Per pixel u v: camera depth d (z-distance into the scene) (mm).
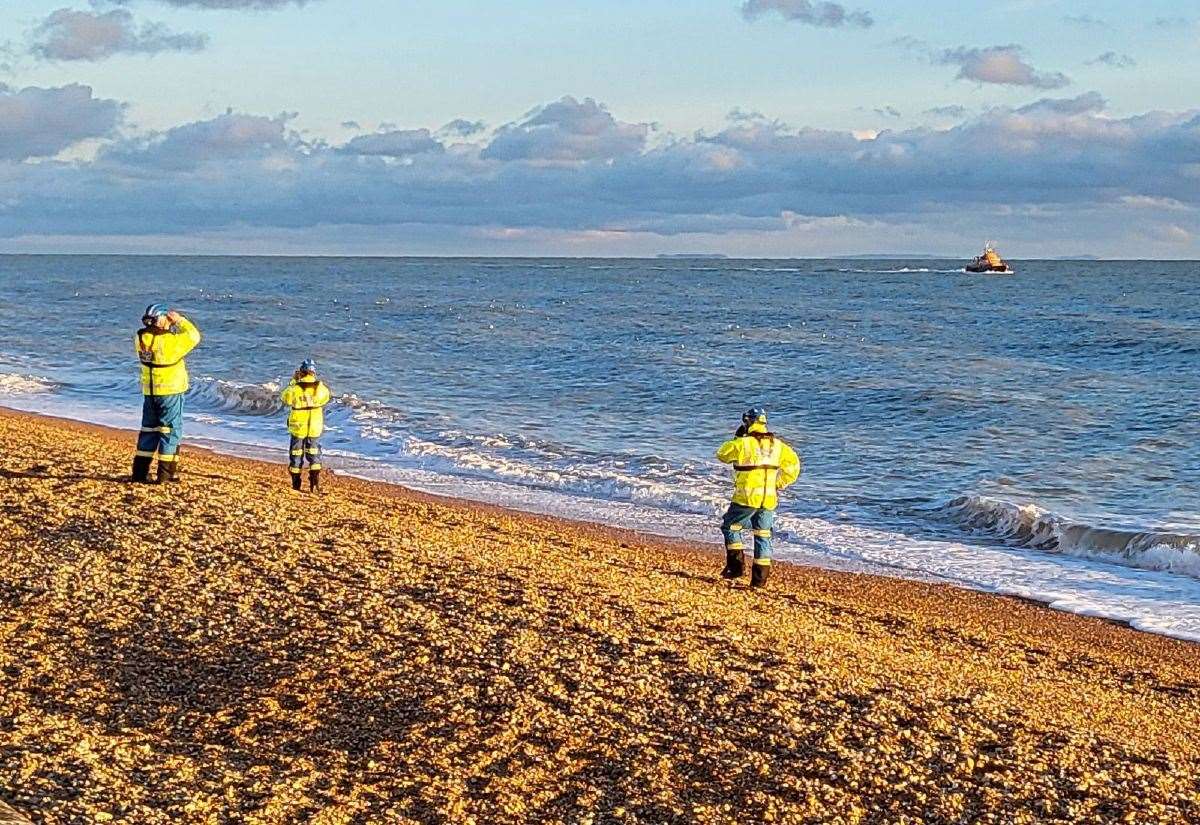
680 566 14398
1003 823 6879
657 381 36719
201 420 28172
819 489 21172
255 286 115875
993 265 167125
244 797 6961
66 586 10359
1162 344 48219
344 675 8656
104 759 7328
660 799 7066
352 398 30344
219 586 10430
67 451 16953
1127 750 8117
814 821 6855
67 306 76562
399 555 11758
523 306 81250
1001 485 21375
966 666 10352
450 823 6770
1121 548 16688
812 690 8680
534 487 21016
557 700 8312
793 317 69438
